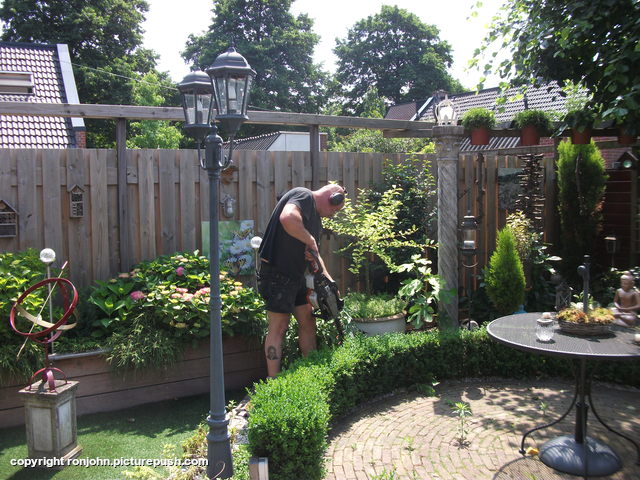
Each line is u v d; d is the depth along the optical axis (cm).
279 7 3178
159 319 478
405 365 499
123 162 536
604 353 308
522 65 541
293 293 442
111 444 388
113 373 456
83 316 483
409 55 3859
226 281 521
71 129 1341
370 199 674
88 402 450
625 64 448
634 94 430
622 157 781
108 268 536
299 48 3142
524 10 546
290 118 604
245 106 335
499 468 350
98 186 529
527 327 382
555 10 508
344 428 416
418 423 425
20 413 428
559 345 329
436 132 570
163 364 464
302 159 631
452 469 349
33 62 1533
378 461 361
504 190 764
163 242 562
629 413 444
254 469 299
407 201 678
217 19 3141
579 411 357
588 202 762
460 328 573
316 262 431
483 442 389
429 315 548
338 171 660
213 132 323
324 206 464
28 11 2217
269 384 373
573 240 774
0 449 381
